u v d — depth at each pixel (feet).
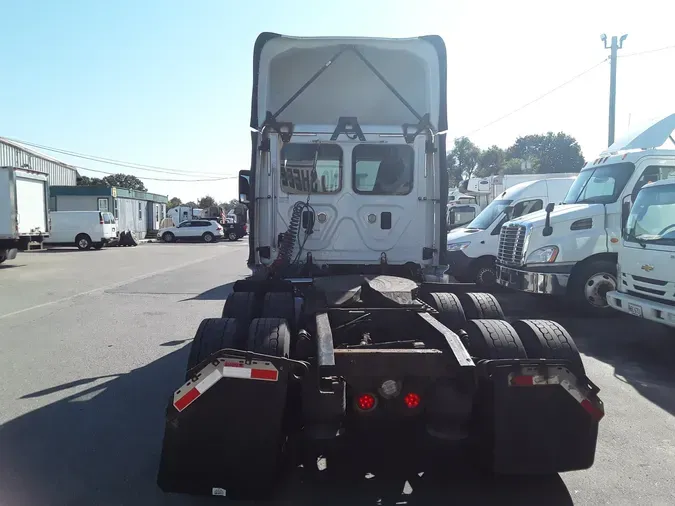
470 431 12.96
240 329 13.65
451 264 43.27
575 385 11.67
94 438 15.55
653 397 19.06
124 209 142.41
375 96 23.58
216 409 11.17
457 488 12.83
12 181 63.10
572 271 32.19
